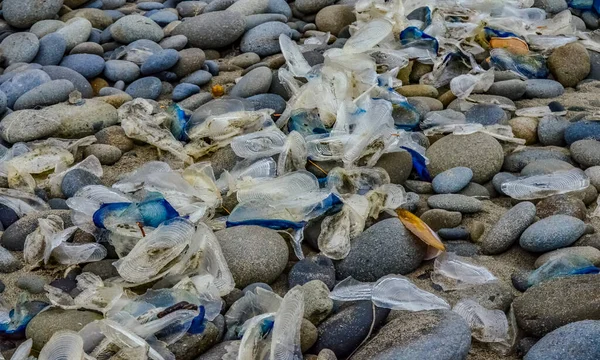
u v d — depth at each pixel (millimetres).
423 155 785
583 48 964
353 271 655
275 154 771
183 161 808
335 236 674
